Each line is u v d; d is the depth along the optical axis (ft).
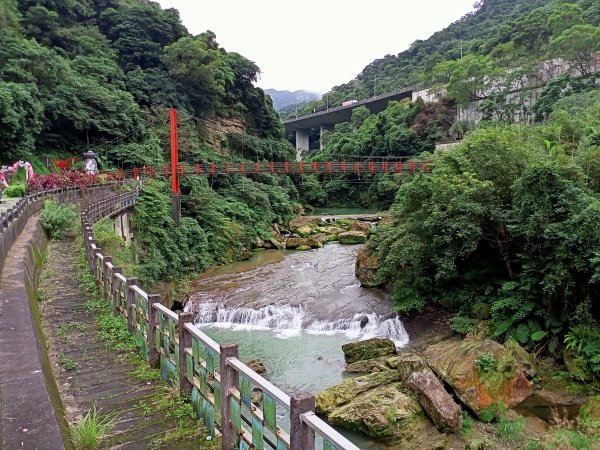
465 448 30.01
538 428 32.50
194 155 144.56
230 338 53.78
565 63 145.89
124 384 18.60
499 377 35.17
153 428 15.19
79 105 113.80
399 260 53.72
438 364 37.29
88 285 31.68
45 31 136.46
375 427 31.12
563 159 47.88
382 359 43.42
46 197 56.08
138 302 22.02
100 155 118.52
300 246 111.04
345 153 225.35
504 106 157.58
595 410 32.83
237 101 185.98
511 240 46.70
